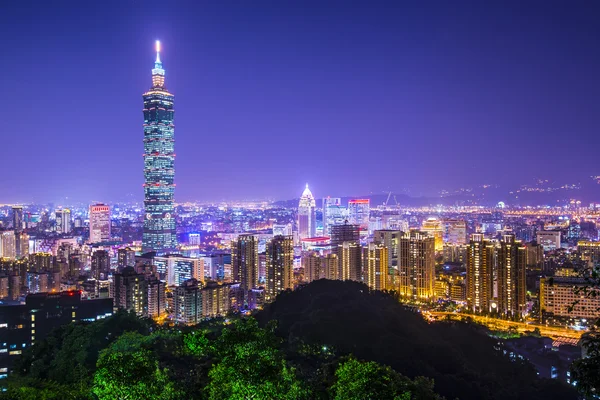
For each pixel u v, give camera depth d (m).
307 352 167.75
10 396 73.81
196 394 73.38
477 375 169.50
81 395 80.38
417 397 77.31
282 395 60.16
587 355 37.91
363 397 60.31
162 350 129.88
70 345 142.00
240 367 57.03
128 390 58.75
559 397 159.75
